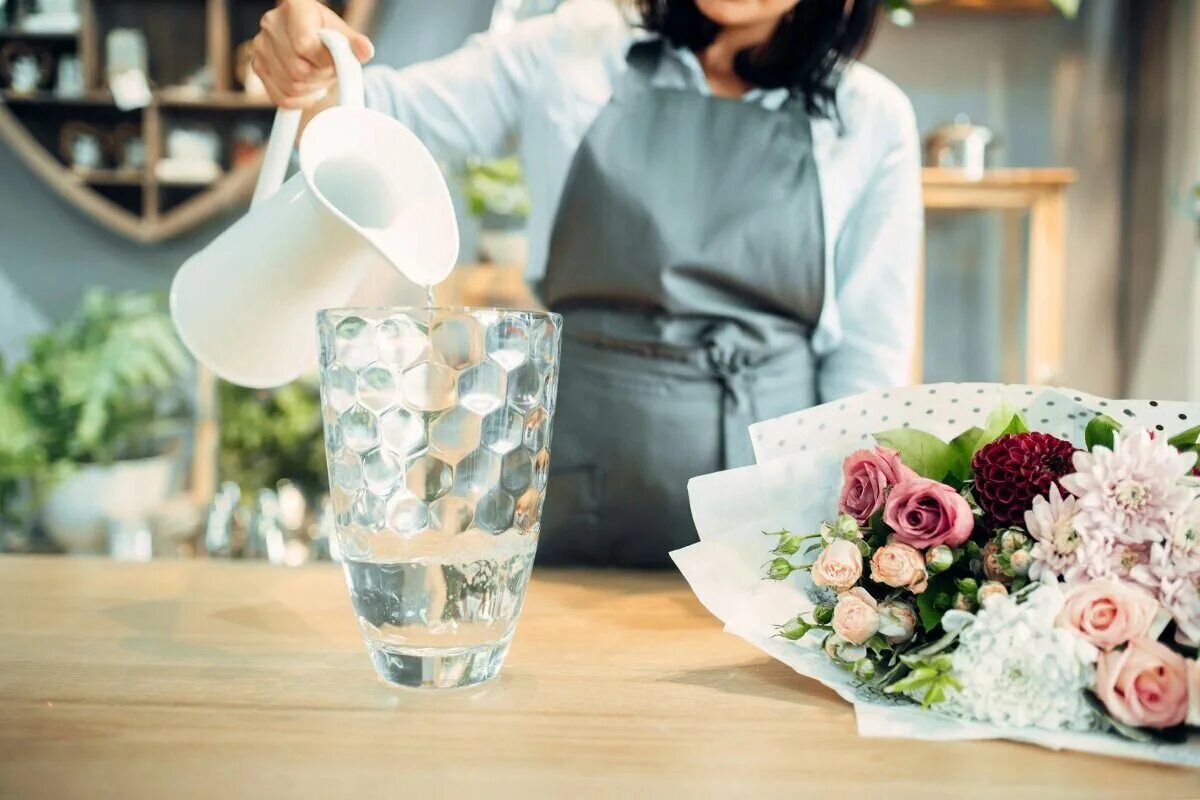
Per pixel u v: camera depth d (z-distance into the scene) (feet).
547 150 4.34
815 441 2.17
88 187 8.16
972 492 1.92
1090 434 1.87
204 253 2.22
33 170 8.33
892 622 1.79
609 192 4.13
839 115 4.16
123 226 8.14
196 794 1.39
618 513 4.24
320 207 1.94
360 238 1.93
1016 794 1.42
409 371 1.75
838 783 1.45
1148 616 1.59
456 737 1.63
